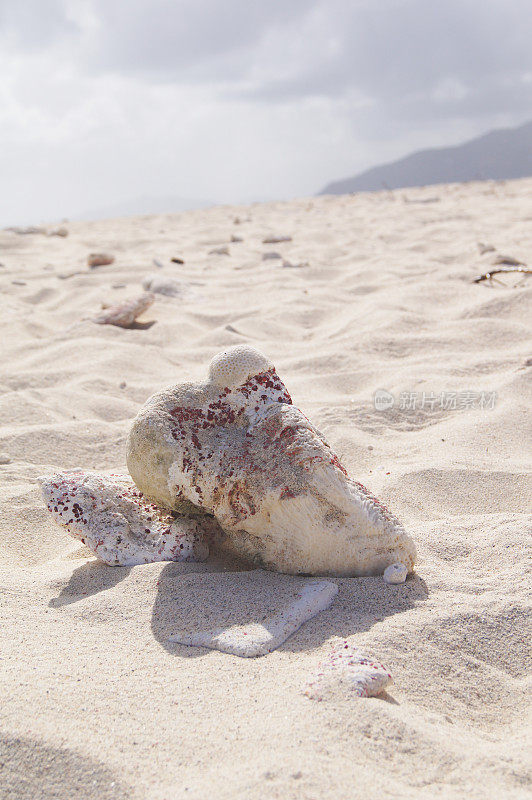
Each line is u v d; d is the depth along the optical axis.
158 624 0.48
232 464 0.53
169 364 1.06
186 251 2.13
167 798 0.37
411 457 0.73
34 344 1.15
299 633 0.47
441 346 1.03
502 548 0.55
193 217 3.40
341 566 0.52
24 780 0.38
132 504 0.57
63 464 0.74
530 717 0.43
